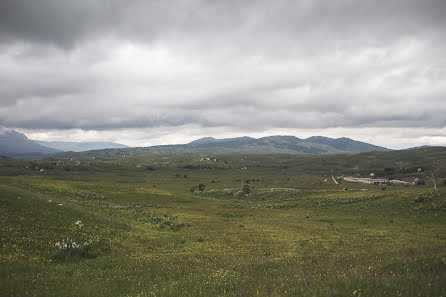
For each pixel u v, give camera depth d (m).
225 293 11.06
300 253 24.72
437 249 18.48
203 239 30.61
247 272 15.94
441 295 7.95
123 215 42.91
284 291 9.60
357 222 44.69
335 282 10.10
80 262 18.80
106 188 80.69
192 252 24.61
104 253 21.88
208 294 11.41
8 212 25.75
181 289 12.61
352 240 30.64
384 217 47.41
